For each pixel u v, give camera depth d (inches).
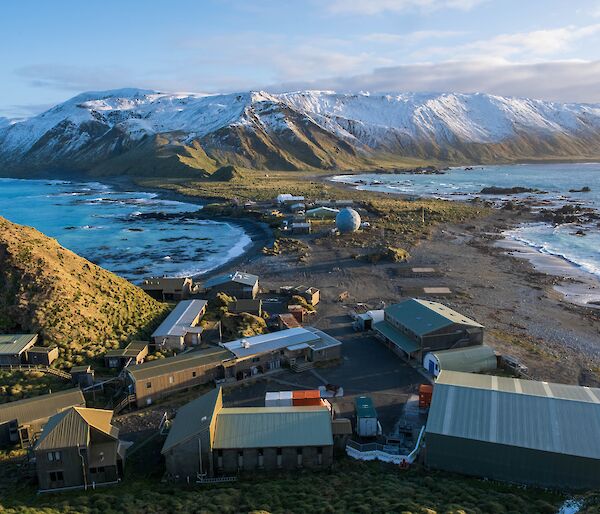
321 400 2065.7
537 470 1546.5
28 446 1850.4
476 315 3294.8
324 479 1576.0
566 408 1670.8
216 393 1895.9
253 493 1476.4
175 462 1631.4
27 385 2198.6
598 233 6038.4
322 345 2559.1
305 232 6107.3
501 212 7618.1
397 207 7706.7
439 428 1649.9
